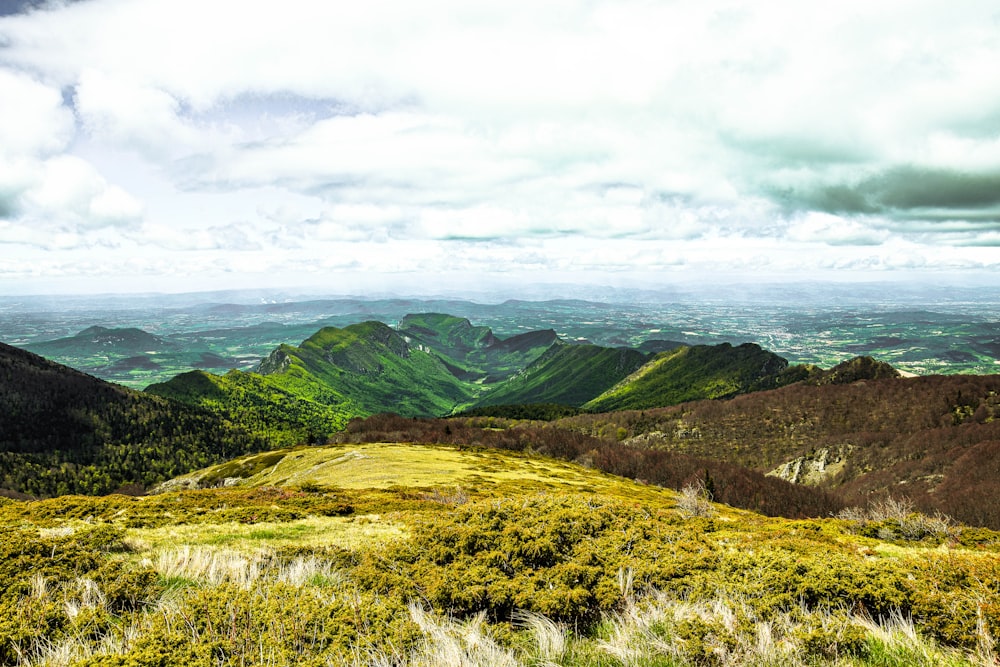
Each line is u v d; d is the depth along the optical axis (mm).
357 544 17531
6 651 7203
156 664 6195
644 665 6941
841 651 7207
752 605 8570
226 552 14219
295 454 118625
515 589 9359
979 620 7496
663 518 23812
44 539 11492
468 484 75250
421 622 8031
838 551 18375
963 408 195500
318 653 6828
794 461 195000
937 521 25906
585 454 152500
